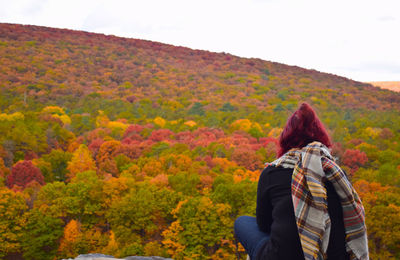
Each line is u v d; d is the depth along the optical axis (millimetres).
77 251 33438
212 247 35438
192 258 32031
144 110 188875
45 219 34875
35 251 33656
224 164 73312
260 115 168625
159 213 39594
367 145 86625
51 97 189875
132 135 110188
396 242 33781
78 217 40938
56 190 41781
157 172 63188
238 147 91250
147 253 31609
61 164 68500
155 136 111625
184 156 69000
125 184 45188
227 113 184500
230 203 39875
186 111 196500
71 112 163750
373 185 51594
